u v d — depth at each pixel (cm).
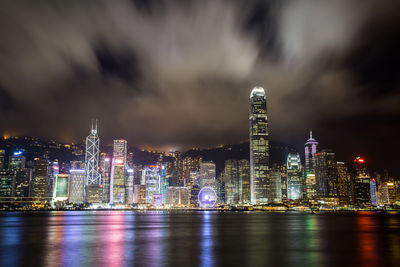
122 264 5931
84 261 6212
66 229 14600
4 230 13850
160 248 8106
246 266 5869
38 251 7544
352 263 6147
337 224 19188
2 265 5856
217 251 7631
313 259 6581
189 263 6078
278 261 6353
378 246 8544
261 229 14888
